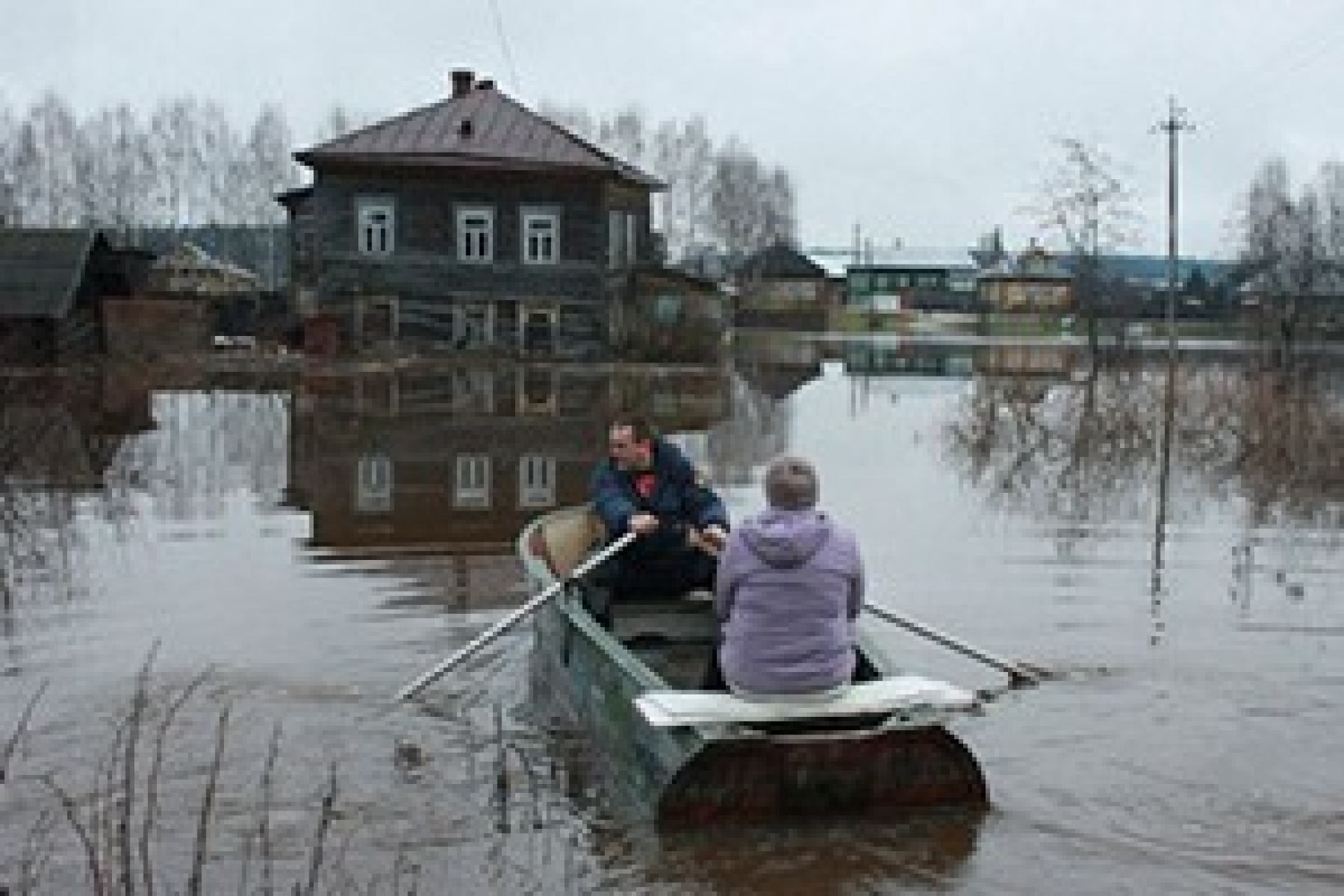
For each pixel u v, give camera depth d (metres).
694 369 37.75
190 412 24.23
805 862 5.82
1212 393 23.77
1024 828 6.19
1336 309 52.69
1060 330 82.06
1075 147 60.25
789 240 108.06
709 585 8.61
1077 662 8.88
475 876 5.66
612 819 6.26
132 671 8.31
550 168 37.66
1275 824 6.29
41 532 12.91
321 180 37.84
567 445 19.94
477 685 8.27
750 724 6.13
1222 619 9.98
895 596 10.70
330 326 36.81
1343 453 18.31
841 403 28.59
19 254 32.34
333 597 10.33
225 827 6.09
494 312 38.41
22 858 5.72
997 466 18.62
